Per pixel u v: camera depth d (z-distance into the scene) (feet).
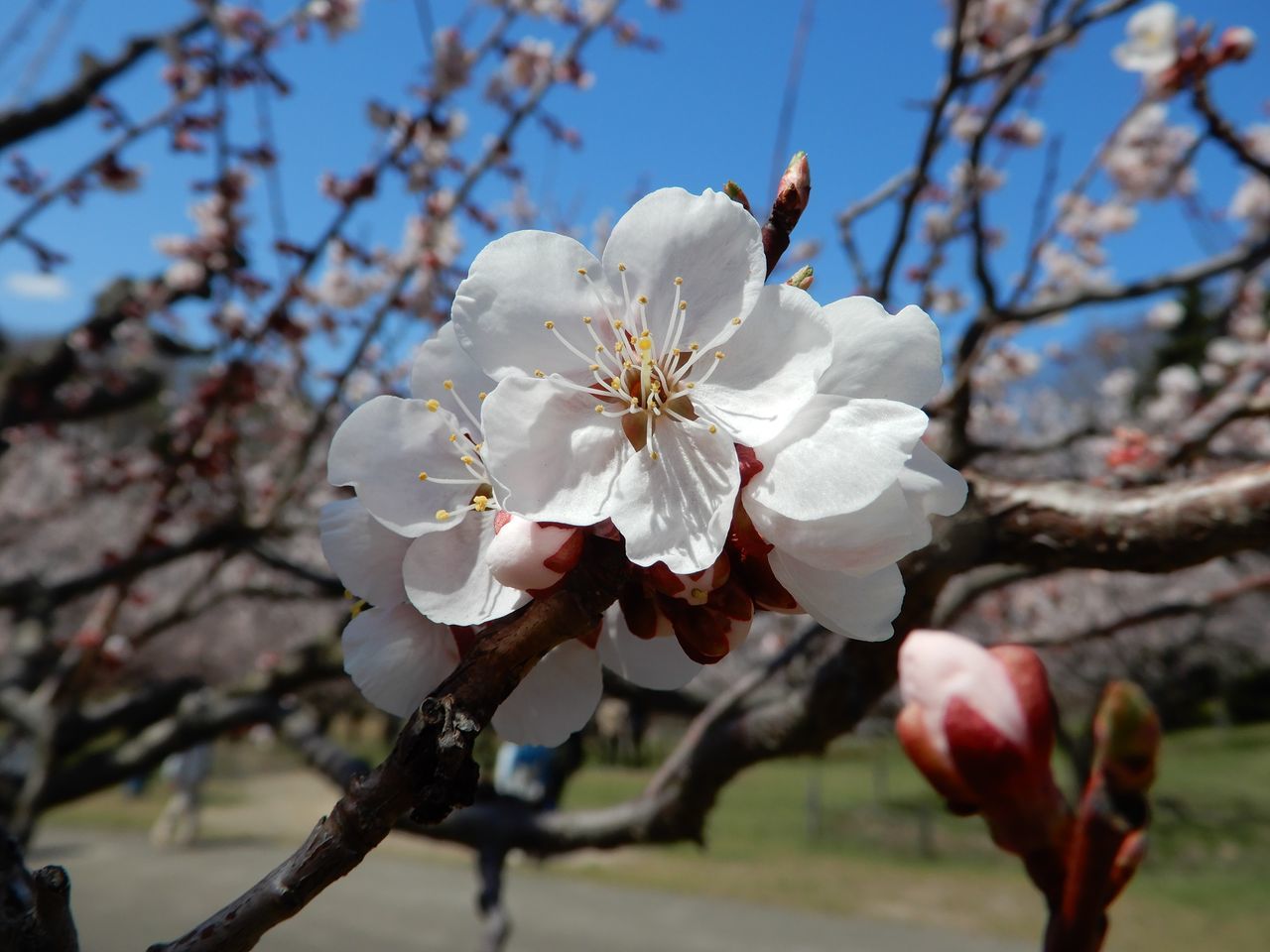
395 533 3.15
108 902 31.14
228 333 17.54
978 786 3.17
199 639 34.76
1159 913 28.58
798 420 2.78
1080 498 4.26
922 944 27.25
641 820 8.14
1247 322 25.30
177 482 16.80
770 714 6.61
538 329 3.01
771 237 3.05
